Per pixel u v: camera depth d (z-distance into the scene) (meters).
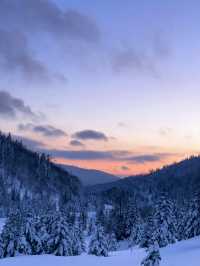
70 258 59.19
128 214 113.12
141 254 63.44
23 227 70.00
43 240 70.00
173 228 82.75
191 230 86.19
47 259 57.59
